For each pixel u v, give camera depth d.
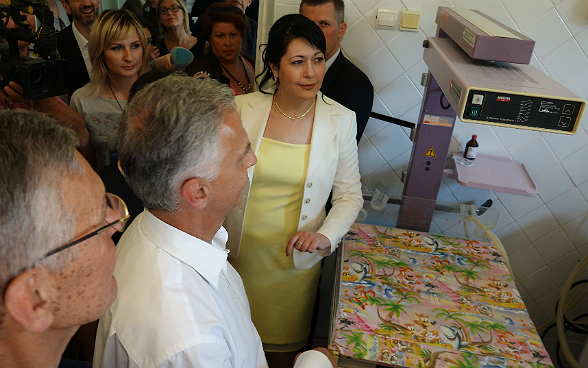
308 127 1.64
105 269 0.62
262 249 1.73
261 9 2.15
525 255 2.38
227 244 1.76
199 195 0.86
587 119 2.07
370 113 2.04
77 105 2.07
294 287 1.82
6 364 0.59
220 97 0.87
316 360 1.10
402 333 1.37
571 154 2.14
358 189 1.74
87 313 0.61
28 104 1.57
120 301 0.85
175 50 2.14
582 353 2.21
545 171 2.20
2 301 0.52
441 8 1.79
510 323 1.44
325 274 2.45
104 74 2.02
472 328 1.41
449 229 1.91
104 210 0.61
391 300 1.51
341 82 2.00
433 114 1.83
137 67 2.04
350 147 1.71
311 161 1.61
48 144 0.53
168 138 0.81
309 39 1.46
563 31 1.97
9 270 0.51
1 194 0.49
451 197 2.33
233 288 1.08
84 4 2.21
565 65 2.03
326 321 2.54
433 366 1.26
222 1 2.38
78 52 2.35
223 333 0.86
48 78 1.49
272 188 1.67
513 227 2.33
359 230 1.90
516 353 1.33
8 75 1.45
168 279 0.85
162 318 0.81
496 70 1.30
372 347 1.31
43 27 1.43
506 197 2.27
